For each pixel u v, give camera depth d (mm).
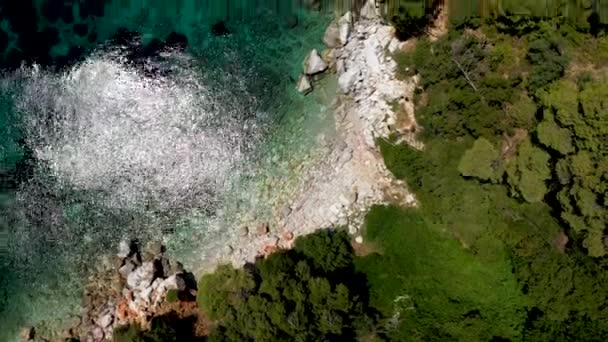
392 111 35969
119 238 38406
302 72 38031
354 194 36062
